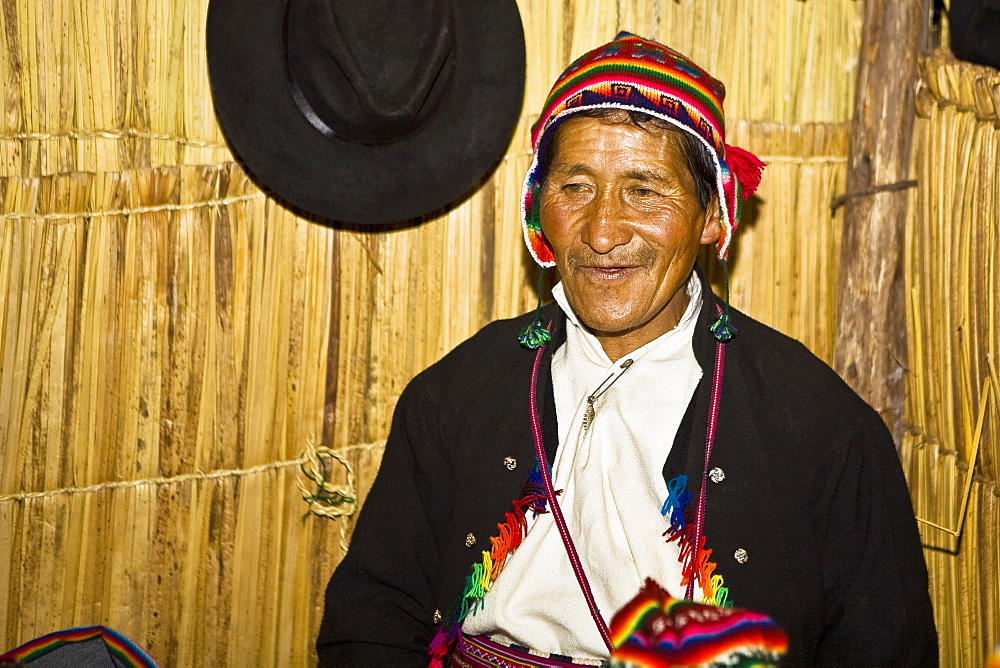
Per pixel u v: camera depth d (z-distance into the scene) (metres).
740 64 2.06
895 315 1.99
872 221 1.97
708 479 1.45
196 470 2.07
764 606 1.40
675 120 1.38
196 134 2.00
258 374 2.06
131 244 1.99
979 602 1.89
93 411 2.01
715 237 1.53
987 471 1.87
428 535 1.67
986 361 1.82
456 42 1.79
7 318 1.96
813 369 1.54
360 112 1.73
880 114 1.96
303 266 2.05
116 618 2.07
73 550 2.04
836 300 2.06
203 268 2.02
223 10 1.76
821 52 2.07
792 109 2.09
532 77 2.05
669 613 0.87
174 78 1.99
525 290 2.11
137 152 1.99
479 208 2.08
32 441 2.00
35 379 1.98
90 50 1.95
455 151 1.83
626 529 1.42
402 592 1.66
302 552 2.12
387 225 2.07
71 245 1.97
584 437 1.49
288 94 1.77
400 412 1.72
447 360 1.73
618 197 1.41
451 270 2.09
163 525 2.07
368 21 1.67
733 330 1.52
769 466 1.46
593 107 1.39
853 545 1.48
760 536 1.43
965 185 1.83
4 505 2.00
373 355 2.10
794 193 2.08
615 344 1.55
